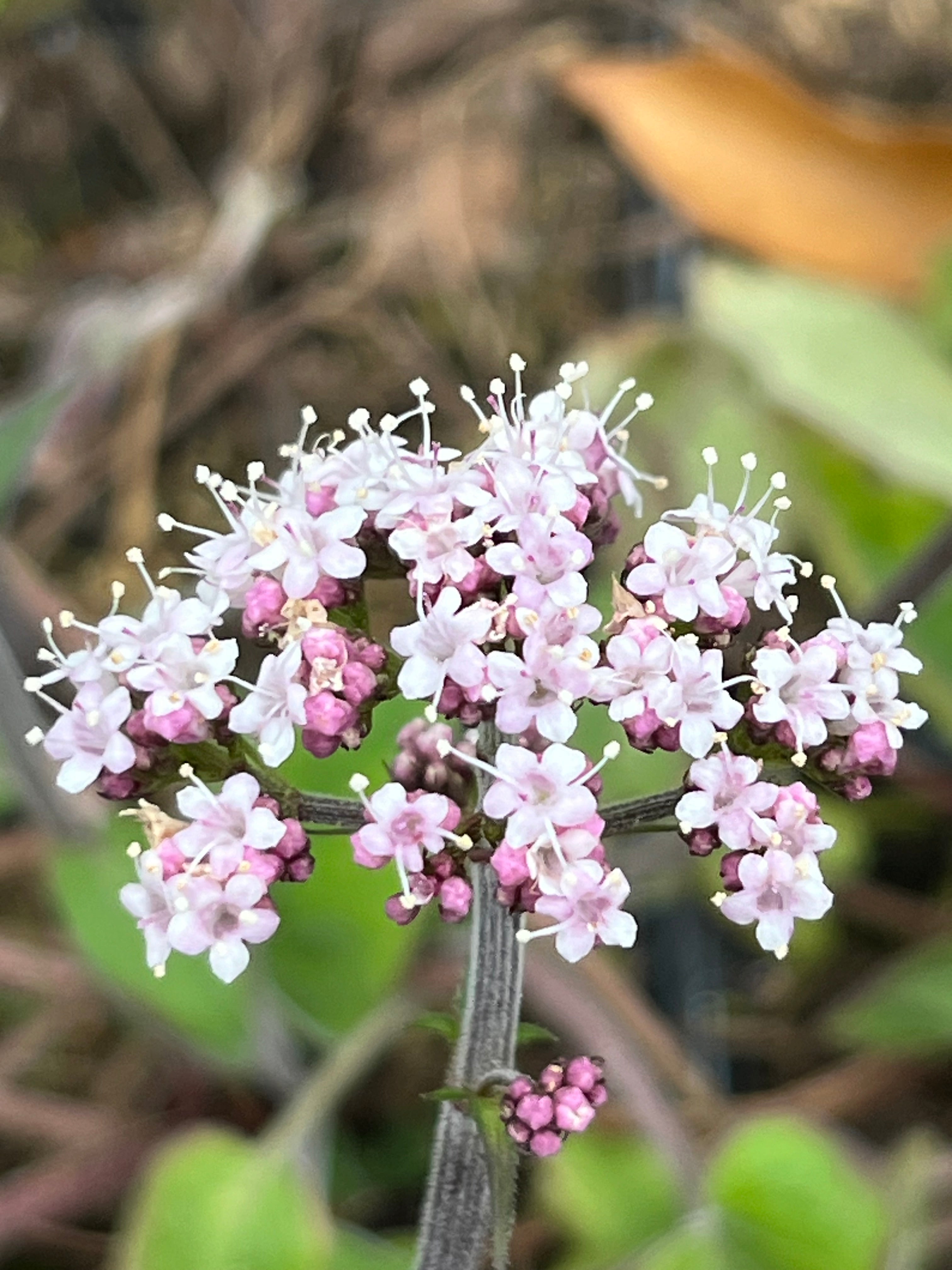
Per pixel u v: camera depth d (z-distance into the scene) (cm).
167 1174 9
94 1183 11
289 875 6
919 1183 10
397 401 15
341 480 7
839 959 13
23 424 10
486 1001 7
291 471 7
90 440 14
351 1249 9
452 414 15
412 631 6
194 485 15
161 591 7
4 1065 12
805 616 14
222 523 15
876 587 13
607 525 7
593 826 6
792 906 6
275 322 15
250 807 6
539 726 6
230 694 6
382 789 6
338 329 15
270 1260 9
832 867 12
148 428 14
